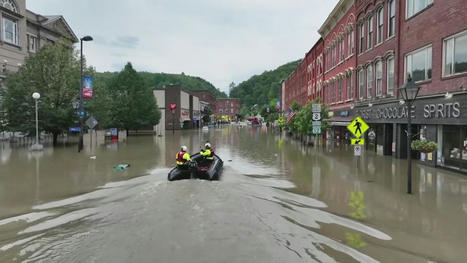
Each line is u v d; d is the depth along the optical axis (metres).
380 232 7.02
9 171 15.01
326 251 6.09
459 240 6.56
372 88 21.78
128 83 45.72
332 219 7.88
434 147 11.20
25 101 26.03
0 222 7.89
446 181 11.98
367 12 22.72
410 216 8.06
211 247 6.25
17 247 6.43
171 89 71.88
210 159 15.05
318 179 12.84
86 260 5.83
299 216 8.10
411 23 16.73
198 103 98.12
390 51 18.91
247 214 8.20
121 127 45.16
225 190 10.75
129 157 20.44
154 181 12.57
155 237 6.74
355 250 6.12
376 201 9.45
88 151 23.72
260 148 26.47
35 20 43.47
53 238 6.85
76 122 27.78
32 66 27.06
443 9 13.94
